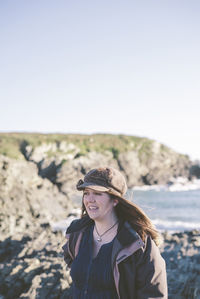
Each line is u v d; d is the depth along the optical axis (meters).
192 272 7.33
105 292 1.88
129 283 1.85
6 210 29.36
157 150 96.50
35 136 87.69
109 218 1.99
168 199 61.50
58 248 9.73
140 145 96.25
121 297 1.84
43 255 9.50
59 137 93.62
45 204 35.75
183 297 5.74
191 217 35.09
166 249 10.38
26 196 35.41
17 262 8.27
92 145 92.81
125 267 1.85
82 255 2.03
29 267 7.59
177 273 7.28
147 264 1.84
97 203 1.97
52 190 50.06
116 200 2.00
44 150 80.56
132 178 88.00
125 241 1.85
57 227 22.30
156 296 1.83
